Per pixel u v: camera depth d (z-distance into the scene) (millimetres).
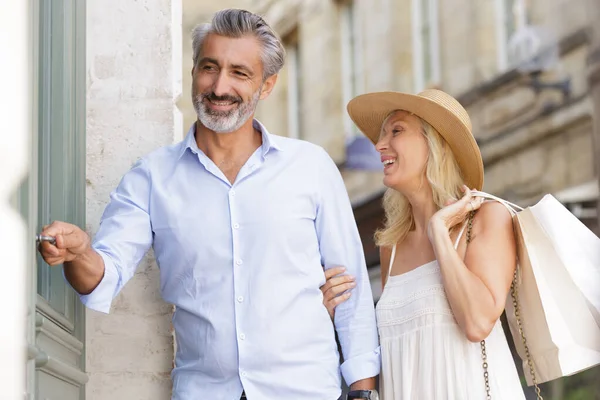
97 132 4469
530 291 3887
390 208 4270
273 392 3639
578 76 12000
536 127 12461
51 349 3688
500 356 3824
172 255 3748
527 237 3887
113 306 4391
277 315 3668
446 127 4074
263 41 3793
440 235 3826
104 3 4551
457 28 14039
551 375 3883
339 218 3918
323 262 3947
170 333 4379
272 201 3768
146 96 4508
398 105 4188
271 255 3717
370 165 14617
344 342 3934
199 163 3826
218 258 3705
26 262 2832
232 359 3635
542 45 12445
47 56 3996
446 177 4109
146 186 3836
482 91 13320
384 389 3965
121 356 4359
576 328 3828
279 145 3869
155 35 4547
